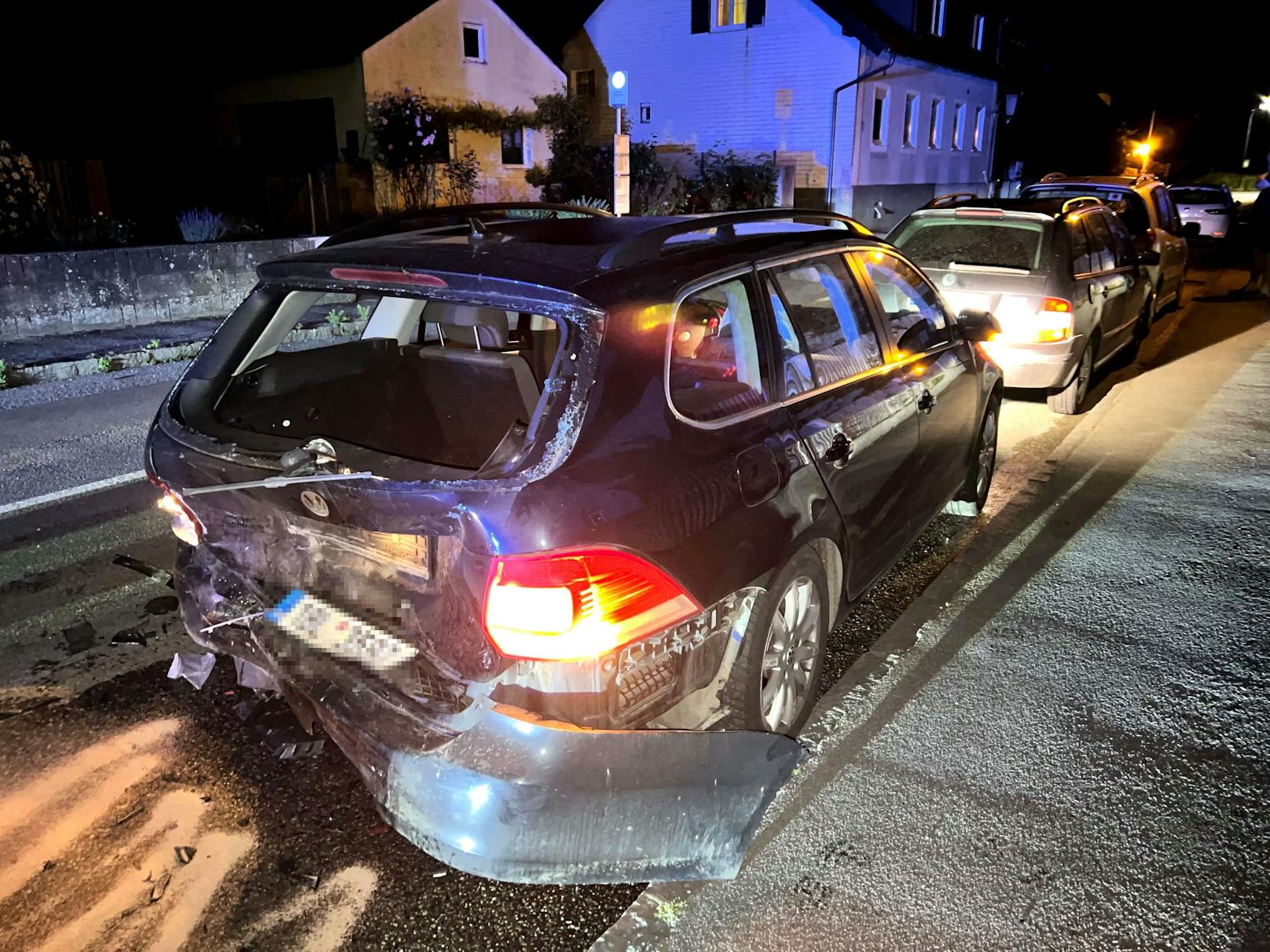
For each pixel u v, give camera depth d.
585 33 29.27
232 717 3.51
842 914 2.59
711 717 2.88
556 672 2.31
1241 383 8.97
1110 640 4.10
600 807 2.36
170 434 3.00
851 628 4.24
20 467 6.50
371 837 2.90
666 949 2.48
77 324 11.46
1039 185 12.15
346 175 17.81
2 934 2.51
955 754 3.29
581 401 2.45
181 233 14.29
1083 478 6.29
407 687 2.50
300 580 2.81
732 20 26.53
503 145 24.92
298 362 3.44
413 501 2.35
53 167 14.51
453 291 2.70
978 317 4.94
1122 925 2.55
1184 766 3.23
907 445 4.01
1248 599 4.48
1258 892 2.66
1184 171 57.12
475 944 2.50
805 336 3.45
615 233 3.67
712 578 2.64
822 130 25.86
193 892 2.67
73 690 3.69
